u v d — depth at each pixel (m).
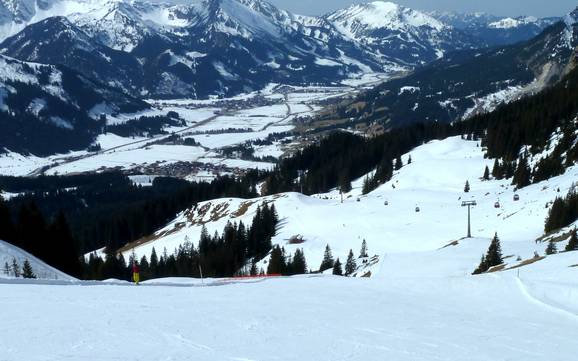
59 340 17.34
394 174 146.75
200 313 22.81
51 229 72.56
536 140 126.06
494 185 115.56
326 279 39.22
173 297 27.59
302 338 18.73
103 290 29.08
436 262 55.94
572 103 132.62
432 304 26.91
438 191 115.75
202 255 95.44
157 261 96.75
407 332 20.03
